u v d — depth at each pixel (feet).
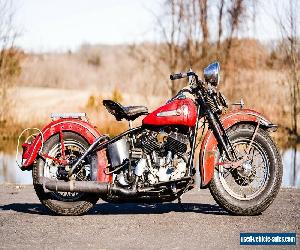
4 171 39.99
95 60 248.11
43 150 22.59
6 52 74.84
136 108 22.20
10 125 69.87
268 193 22.06
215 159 22.09
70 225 20.92
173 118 21.56
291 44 73.46
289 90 71.56
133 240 18.74
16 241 18.67
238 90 72.54
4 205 25.14
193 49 74.38
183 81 72.59
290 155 49.01
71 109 98.22
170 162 21.65
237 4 73.51
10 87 74.54
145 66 80.28
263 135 22.25
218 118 22.18
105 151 22.24
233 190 23.76
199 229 20.16
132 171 21.62
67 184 21.47
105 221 21.53
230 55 73.61
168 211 23.39
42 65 202.80
